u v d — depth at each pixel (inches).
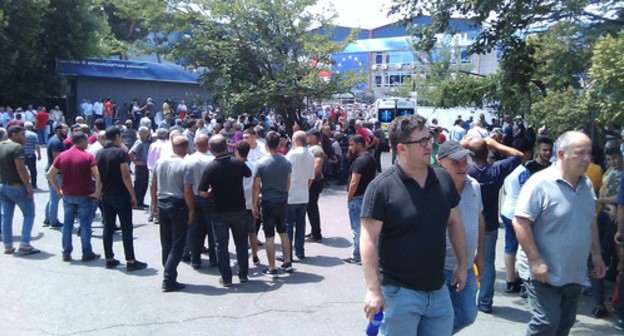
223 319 240.4
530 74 322.0
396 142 142.3
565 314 175.2
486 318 243.3
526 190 170.9
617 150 272.5
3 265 316.5
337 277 304.8
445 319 147.0
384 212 140.3
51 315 241.9
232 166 282.7
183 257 337.7
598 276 177.9
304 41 729.0
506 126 835.4
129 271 310.2
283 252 313.7
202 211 316.8
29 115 1029.8
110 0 769.6
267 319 241.0
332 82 732.7
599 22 299.4
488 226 242.4
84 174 322.3
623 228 224.8
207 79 750.5
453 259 175.9
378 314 138.3
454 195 150.1
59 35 1232.8
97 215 464.1
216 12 710.5
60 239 381.7
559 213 165.8
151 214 440.1
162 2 740.0
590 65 286.0
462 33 321.1
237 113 740.0
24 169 332.5
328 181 684.1
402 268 140.3
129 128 589.0
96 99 1331.2
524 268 175.9
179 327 230.5
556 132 312.3
